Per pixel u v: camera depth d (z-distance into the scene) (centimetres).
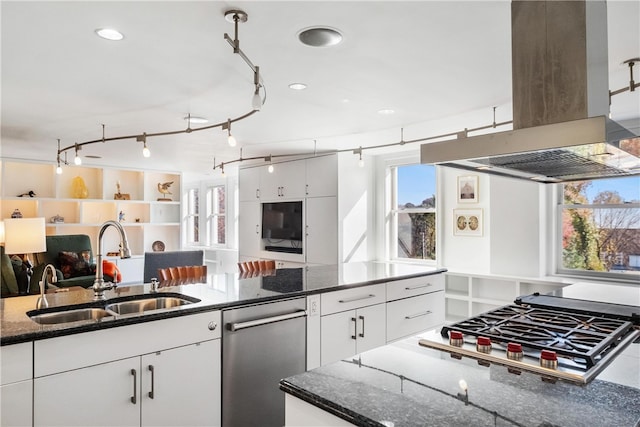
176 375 206
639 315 186
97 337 181
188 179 929
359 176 593
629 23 197
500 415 96
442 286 383
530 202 446
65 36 215
